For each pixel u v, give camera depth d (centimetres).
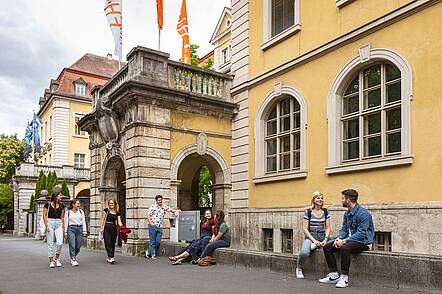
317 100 1296
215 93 1634
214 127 1623
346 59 1207
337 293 713
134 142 1440
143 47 1461
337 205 1195
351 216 816
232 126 1669
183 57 2020
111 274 962
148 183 1428
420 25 1016
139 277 913
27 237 3159
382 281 755
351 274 804
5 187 4522
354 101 1208
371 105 1153
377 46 1119
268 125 1537
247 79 1600
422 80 1002
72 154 4575
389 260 748
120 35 1844
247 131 1595
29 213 3356
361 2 1177
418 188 994
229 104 1634
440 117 958
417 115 1006
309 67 1335
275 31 1518
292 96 1400
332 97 1238
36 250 1631
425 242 959
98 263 1189
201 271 992
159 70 1493
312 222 888
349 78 1212
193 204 2016
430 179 969
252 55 1597
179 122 1534
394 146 1078
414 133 1010
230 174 1652
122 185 1838
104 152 1781
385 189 1071
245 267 1027
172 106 1508
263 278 879
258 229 1451
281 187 1417
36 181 3741
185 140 1540
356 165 1138
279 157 1467
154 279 882
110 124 1623
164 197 1460
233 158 1652
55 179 3372
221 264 1099
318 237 881
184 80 1561
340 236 827
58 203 1129
